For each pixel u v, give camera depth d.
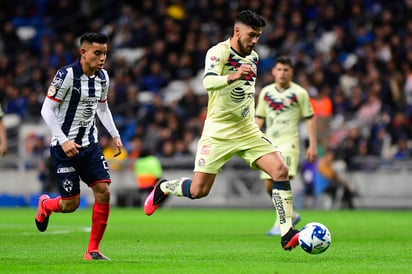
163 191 31.88
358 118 80.75
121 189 80.06
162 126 83.38
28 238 37.88
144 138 83.44
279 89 42.81
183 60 94.56
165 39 97.94
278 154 29.12
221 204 78.50
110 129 29.14
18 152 89.06
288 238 27.70
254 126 29.66
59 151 27.66
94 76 27.53
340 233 42.22
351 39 90.62
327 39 95.19
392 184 74.75
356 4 94.31
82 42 27.12
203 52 95.25
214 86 27.66
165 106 85.88
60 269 23.89
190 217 61.25
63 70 27.05
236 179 78.06
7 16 108.75
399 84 81.81
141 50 100.62
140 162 76.31
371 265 25.62
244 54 29.05
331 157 74.38
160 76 94.38
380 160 74.94
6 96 93.81
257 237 39.41
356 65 86.81
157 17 100.25
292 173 42.75
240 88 29.05
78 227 47.09
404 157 76.12
